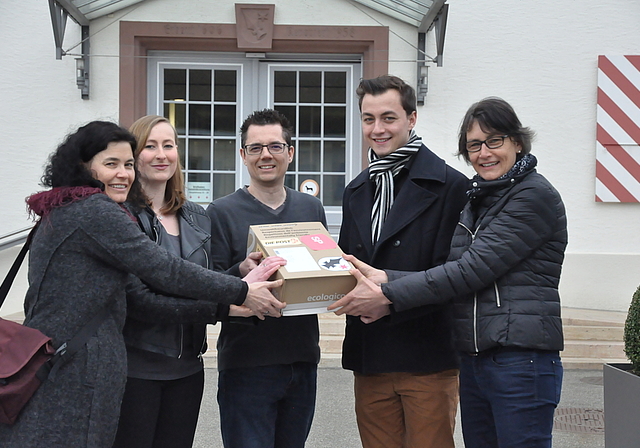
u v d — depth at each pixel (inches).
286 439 114.5
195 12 287.0
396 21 287.1
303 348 112.0
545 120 290.5
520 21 288.2
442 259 108.4
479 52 288.5
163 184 106.3
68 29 281.0
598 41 288.2
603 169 288.5
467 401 104.0
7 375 76.1
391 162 111.1
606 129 288.2
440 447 110.5
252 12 286.4
